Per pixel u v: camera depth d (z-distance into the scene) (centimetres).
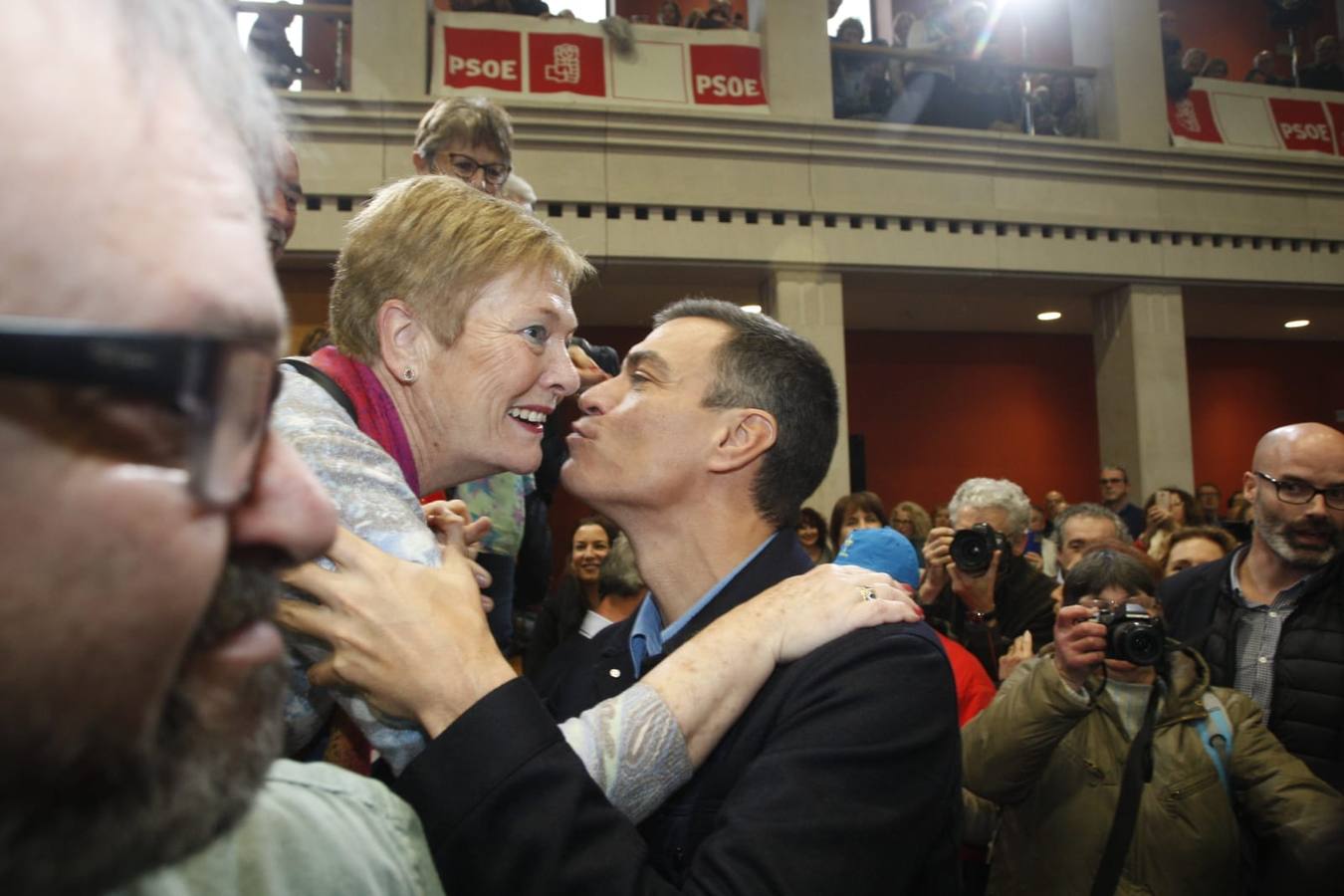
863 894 86
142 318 24
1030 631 273
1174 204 761
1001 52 809
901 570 141
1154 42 773
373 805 54
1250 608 231
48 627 23
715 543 121
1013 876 181
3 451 22
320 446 88
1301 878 160
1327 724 212
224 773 28
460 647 79
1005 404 930
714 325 126
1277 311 880
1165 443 749
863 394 911
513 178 280
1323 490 221
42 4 25
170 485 24
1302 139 807
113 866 25
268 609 31
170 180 26
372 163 608
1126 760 174
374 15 631
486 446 109
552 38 675
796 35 701
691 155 666
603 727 88
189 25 28
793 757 91
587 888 75
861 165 696
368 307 106
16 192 23
